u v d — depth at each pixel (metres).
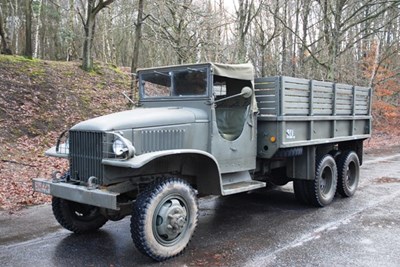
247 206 6.59
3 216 5.76
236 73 5.30
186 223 4.41
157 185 4.22
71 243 4.74
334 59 14.80
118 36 28.92
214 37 16.89
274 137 5.75
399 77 23.00
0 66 13.55
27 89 12.70
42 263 4.09
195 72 5.14
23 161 8.81
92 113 12.83
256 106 5.70
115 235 5.07
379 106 21.86
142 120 4.47
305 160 6.37
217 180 4.78
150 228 4.07
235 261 4.13
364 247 4.52
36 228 5.29
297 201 6.95
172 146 4.69
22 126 10.66
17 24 28.20
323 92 6.57
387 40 22.25
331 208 6.41
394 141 18.89
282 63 21.22
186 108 5.14
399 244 4.62
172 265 4.06
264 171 6.29
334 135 6.88
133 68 12.34
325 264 4.02
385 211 6.13
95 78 15.94
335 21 14.80
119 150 4.05
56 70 15.24
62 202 4.92
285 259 4.16
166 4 13.77
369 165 11.10
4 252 4.41
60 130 11.20
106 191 4.09
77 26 24.84
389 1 13.84
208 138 5.05
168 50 19.48
